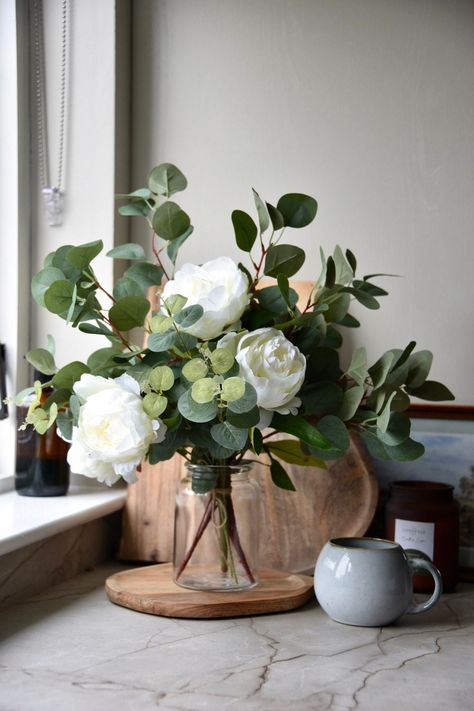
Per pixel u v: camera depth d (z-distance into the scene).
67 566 1.36
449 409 1.44
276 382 1.00
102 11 1.56
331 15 1.52
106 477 1.05
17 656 0.99
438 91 1.47
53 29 1.58
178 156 1.61
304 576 1.32
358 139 1.51
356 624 1.12
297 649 1.03
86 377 1.03
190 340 1.05
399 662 0.99
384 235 1.50
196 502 1.22
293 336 1.15
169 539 1.45
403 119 1.49
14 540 1.12
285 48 1.55
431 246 1.48
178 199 1.60
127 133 1.63
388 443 1.11
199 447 1.19
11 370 1.56
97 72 1.56
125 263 1.64
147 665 0.96
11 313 1.56
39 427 1.05
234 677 0.93
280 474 1.24
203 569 1.21
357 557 1.12
